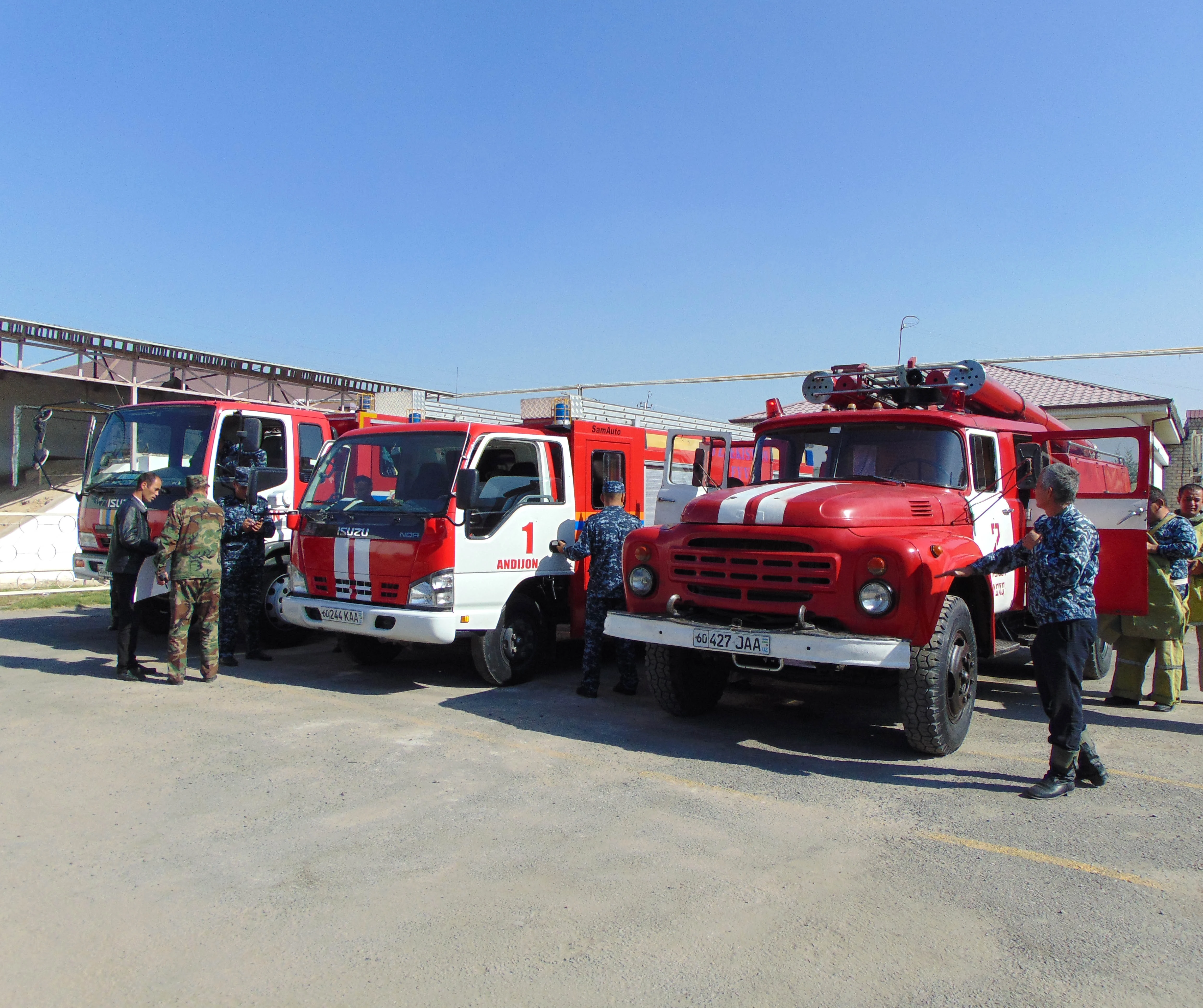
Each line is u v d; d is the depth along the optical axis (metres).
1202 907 3.73
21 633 10.40
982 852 4.30
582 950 3.31
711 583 5.98
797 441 7.45
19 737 5.97
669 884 3.89
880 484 6.69
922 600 5.41
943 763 5.77
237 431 9.19
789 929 3.50
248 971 3.15
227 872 3.97
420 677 8.35
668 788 5.18
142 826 4.50
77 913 3.57
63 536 16.25
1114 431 6.89
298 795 4.98
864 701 7.61
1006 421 7.53
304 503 8.34
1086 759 5.28
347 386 23.64
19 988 3.03
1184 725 6.92
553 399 8.84
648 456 10.67
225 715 6.68
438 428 7.81
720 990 3.06
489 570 7.68
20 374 18.80
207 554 7.68
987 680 8.98
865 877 3.99
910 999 3.02
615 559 7.56
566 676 8.69
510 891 3.80
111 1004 2.94
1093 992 3.08
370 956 3.26
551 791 5.11
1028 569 5.33
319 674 8.42
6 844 4.24
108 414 9.92
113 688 7.48
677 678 6.59
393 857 4.15
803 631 5.52
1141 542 6.65
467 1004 2.96
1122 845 4.39
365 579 7.66
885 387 7.59
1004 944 3.40
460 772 5.43
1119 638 7.54
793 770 5.58
